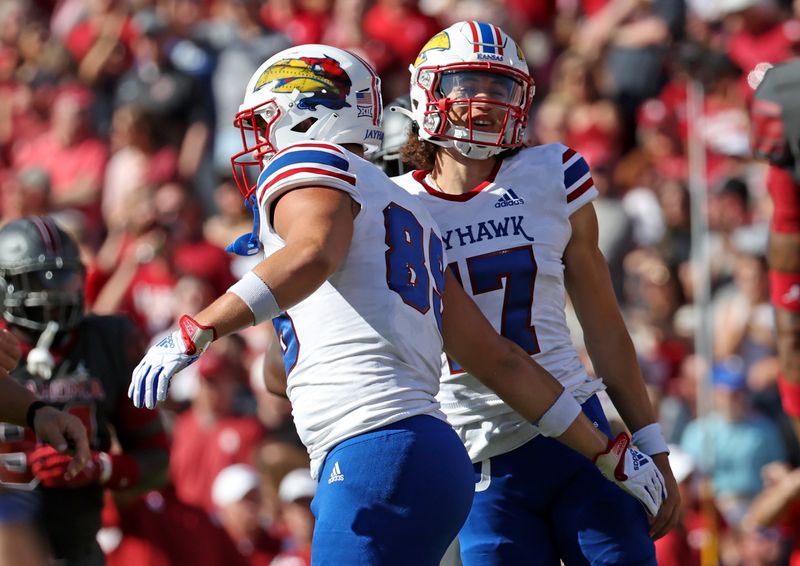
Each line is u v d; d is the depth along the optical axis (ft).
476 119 40.16
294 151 34.99
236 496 72.38
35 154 123.95
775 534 67.87
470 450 41.16
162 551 65.05
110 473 51.85
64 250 52.60
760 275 86.84
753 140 42.83
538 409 38.40
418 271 35.91
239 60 116.06
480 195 41.22
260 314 32.60
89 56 132.46
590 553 40.11
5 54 143.95
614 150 105.70
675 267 89.97
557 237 41.22
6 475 50.39
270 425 81.10
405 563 34.09
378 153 47.32
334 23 120.67
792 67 42.19
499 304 40.70
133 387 32.55
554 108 109.09
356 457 34.24
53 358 52.16
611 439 39.75
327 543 34.27
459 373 41.04
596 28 113.29
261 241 35.96
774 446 79.36
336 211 34.01
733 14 106.42
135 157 114.52
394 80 111.24
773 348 84.74
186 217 100.42
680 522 69.51
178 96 116.16
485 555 40.93
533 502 40.96
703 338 75.20
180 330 32.50
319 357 34.94
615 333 42.52
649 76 108.99
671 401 83.35
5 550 49.60
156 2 131.34
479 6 122.62
